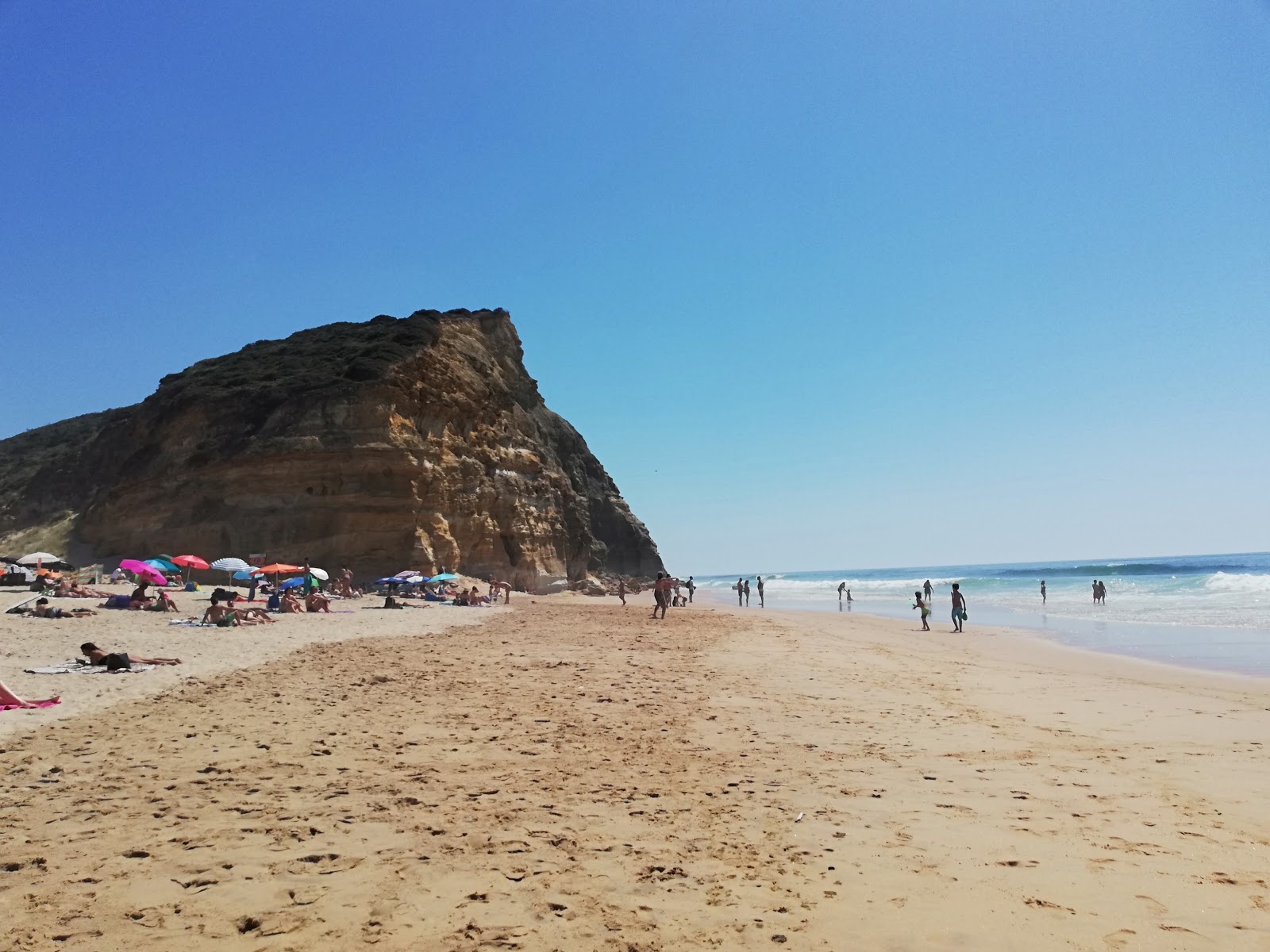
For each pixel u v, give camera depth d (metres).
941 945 4.17
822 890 4.90
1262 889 4.97
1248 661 19.20
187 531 42.88
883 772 7.94
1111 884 5.05
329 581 41.06
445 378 50.94
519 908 4.52
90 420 69.06
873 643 24.92
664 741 9.26
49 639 17.89
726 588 123.88
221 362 54.25
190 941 4.04
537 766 7.95
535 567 54.50
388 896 4.66
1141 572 99.25
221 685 12.56
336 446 43.53
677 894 4.80
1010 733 10.11
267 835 5.68
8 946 3.92
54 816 6.04
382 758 8.12
